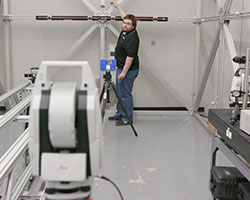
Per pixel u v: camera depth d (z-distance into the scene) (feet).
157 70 16.62
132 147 11.57
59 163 3.32
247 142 5.41
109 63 13.10
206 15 16.07
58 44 16.17
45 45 16.17
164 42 16.35
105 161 10.26
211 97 15.93
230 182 7.15
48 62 3.38
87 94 3.34
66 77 16.29
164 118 15.87
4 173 4.60
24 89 9.82
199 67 16.57
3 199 5.24
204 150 11.35
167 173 9.43
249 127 5.66
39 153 3.39
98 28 15.99
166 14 16.12
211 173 7.81
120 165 9.96
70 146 3.33
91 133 3.31
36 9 15.84
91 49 16.28
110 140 12.29
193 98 16.55
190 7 16.05
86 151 3.37
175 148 11.55
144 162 10.22
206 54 16.44
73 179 3.30
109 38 16.06
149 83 16.71
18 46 16.11
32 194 6.12
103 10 15.12
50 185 3.48
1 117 6.58
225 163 10.15
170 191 8.32
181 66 16.61
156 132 13.44
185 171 9.58
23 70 16.34
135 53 12.87
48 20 15.89
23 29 15.97
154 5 16.03
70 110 3.14
